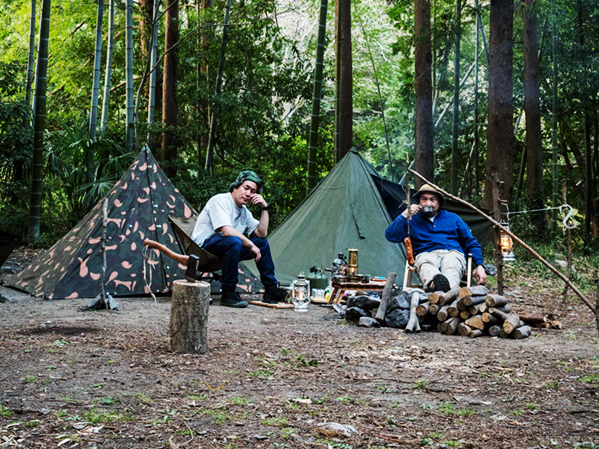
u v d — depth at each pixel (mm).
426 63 14016
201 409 3234
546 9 16203
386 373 4141
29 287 7367
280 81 17266
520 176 20031
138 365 4059
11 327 5188
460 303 5613
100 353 4324
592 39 19203
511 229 14812
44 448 2656
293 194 18156
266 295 7191
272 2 17188
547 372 4254
